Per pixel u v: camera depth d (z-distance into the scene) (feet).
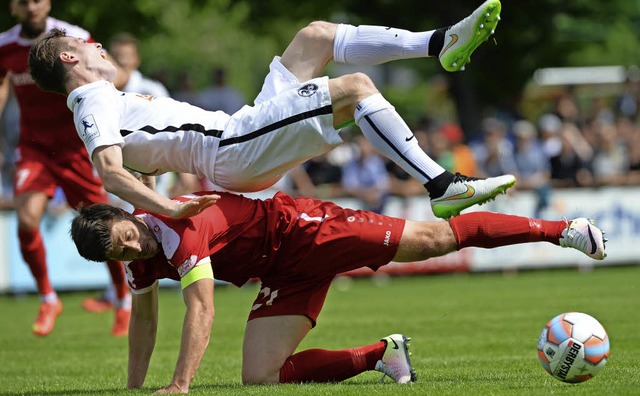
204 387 63.21
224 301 147.95
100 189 101.60
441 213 61.67
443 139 184.34
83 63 62.49
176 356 87.66
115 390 63.98
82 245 57.31
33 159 99.40
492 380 62.28
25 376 76.84
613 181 183.42
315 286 63.57
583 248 61.21
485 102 255.09
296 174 178.70
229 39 421.18
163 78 189.88
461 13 234.17
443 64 66.23
